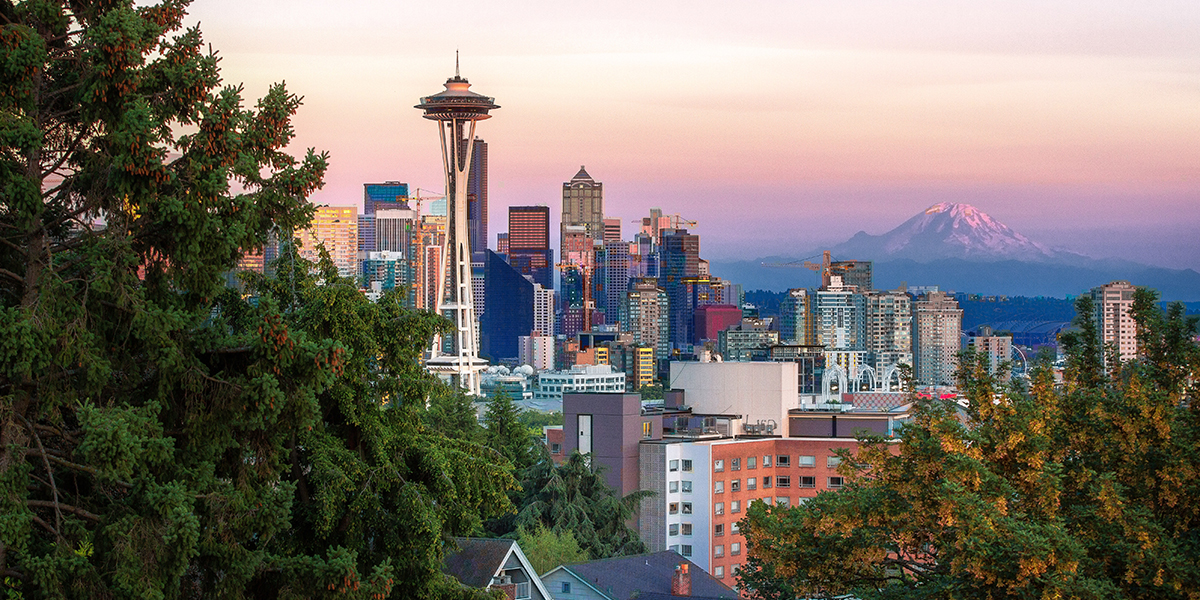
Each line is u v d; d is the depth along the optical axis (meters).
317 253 59.41
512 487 61.91
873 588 54.91
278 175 50.56
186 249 46.75
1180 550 56.59
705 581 108.69
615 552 125.19
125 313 47.34
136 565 43.94
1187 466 57.41
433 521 54.75
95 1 48.72
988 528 50.19
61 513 46.50
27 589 44.78
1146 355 65.56
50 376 44.56
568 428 184.25
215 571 49.47
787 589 70.94
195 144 48.16
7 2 47.75
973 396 57.16
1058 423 60.72
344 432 57.28
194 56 49.62
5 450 43.59
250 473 49.78
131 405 47.19
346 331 54.59
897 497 54.47
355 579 49.97
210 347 49.62
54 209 50.25
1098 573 53.75
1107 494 54.84
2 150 45.06
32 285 46.19
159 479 46.69
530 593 81.75
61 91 47.50
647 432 187.12
